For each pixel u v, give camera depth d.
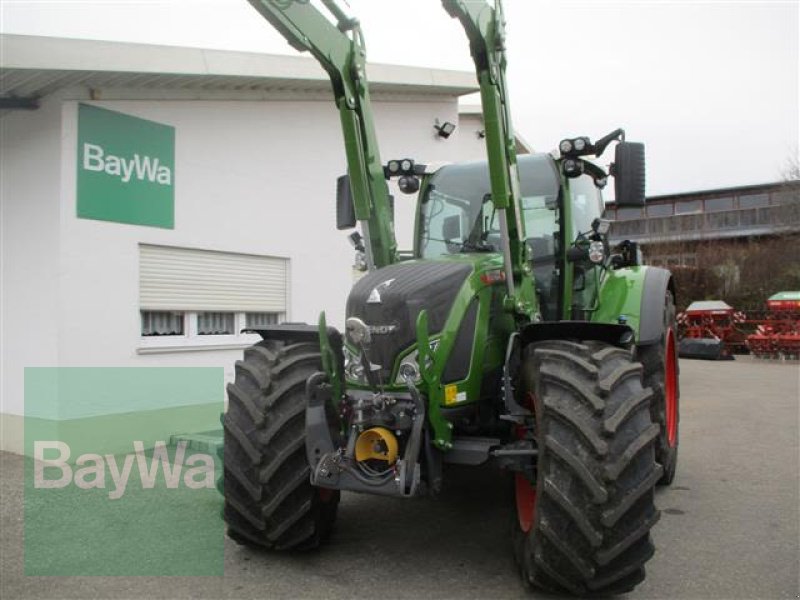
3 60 5.50
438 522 4.29
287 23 3.47
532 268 4.53
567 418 3.03
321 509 3.73
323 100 8.82
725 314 19.31
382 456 3.27
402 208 10.06
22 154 6.56
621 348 3.52
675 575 3.44
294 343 4.02
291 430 3.54
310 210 8.68
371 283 3.62
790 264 21.72
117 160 6.61
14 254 6.64
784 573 3.46
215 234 7.54
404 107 10.42
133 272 6.72
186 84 7.02
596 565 2.97
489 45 3.62
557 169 4.53
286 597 3.20
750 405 9.26
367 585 3.33
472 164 4.73
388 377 3.37
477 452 3.36
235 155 7.78
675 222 28.31
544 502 3.05
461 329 3.51
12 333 6.62
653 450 3.09
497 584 3.34
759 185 29.20
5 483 5.37
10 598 3.22
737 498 4.81
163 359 6.96
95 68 5.90
